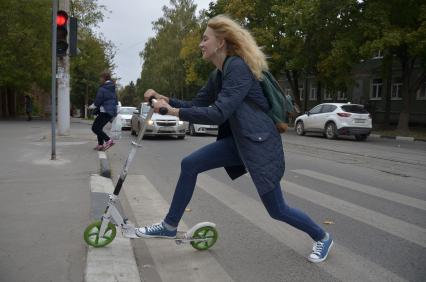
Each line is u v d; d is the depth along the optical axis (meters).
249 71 3.98
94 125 11.76
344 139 21.97
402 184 8.75
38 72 30.86
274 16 31.48
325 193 7.73
